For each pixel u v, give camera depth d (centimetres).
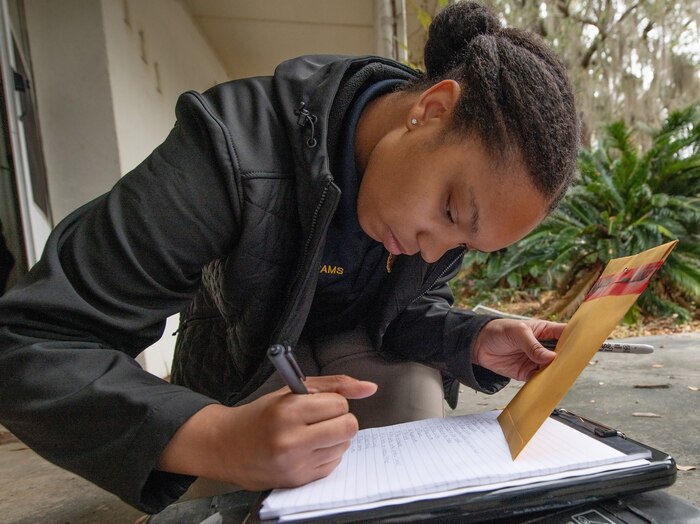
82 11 210
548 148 56
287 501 44
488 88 57
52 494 99
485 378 87
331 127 74
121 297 58
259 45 487
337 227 80
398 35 316
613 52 568
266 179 68
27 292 54
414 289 90
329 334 103
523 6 541
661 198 314
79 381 50
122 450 48
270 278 74
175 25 362
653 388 141
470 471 46
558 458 47
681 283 293
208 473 48
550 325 76
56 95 210
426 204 60
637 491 46
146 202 61
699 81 589
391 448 56
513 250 372
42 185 208
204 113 67
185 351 98
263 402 48
